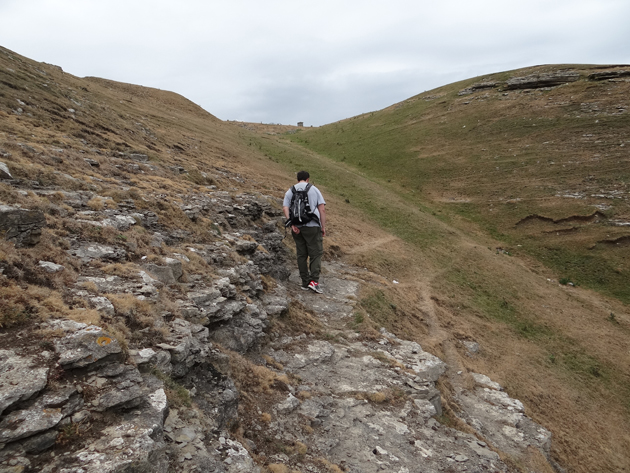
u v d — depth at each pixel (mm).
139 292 5199
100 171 11766
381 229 29266
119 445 2748
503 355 16250
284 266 12984
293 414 5344
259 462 4094
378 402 6363
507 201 37188
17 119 14570
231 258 9148
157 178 13906
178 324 5090
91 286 4680
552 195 36406
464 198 39250
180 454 3262
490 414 9562
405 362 8727
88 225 6543
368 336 9594
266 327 7727
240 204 15594
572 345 19984
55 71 32406
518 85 55594
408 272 21797
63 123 17672
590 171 37781
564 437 11945
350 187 37594
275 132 80188
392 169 46688
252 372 5852
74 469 2461
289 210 10008
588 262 29688
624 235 30375
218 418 4199
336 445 5016
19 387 2764
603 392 17047
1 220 4473
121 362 3582
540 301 24062
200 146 32406
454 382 11117
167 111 44969
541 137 44719
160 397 3451
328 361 7504
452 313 18516
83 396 3027
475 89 60500
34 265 4449
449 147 48469
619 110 43938
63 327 3566
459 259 26641
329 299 11844
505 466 5598
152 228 8758
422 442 5555
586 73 52562
